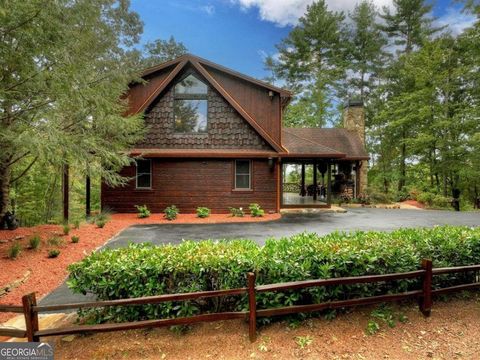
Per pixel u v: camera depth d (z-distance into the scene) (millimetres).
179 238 7359
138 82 10617
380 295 3363
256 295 2945
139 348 2701
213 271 3004
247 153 11289
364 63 23516
